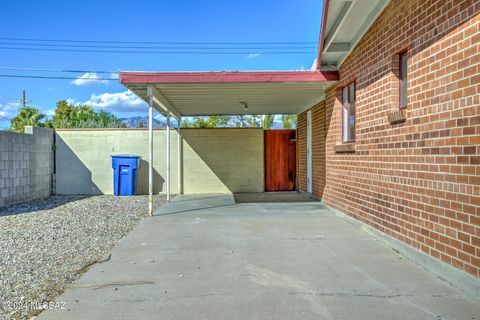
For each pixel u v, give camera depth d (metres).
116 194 12.88
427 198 4.57
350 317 3.25
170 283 4.11
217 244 5.81
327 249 5.47
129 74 7.78
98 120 27.09
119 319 3.24
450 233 4.09
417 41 4.84
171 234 6.54
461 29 3.91
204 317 3.27
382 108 5.96
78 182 13.30
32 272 4.53
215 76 7.86
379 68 6.12
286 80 8.03
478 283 3.59
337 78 8.15
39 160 12.17
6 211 9.29
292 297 3.70
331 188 8.95
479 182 3.61
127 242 5.98
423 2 4.69
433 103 4.45
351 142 7.77
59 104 31.69
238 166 13.68
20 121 26.81
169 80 7.82
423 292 3.81
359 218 7.00
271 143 13.96
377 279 4.19
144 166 13.41
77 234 6.63
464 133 3.86
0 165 9.98
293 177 13.98
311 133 11.59
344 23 6.77
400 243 5.28
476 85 3.67
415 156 4.88
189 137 13.64
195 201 11.23
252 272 4.45
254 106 11.96
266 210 9.25
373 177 6.32
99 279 4.25
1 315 3.33
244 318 3.25
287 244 5.78
